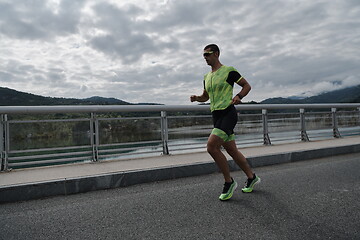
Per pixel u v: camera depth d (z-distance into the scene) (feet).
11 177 12.22
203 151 20.45
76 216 8.41
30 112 14.74
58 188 11.22
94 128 16.80
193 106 20.16
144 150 18.22
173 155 18.45
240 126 22.25
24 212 9.00
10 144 14.58
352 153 20.92
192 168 14.40
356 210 8.43
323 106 27.22
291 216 8.00
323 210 8.46
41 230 7.36
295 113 25.52
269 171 14.76
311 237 6.61
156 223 7.64
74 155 16.17
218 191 10.88
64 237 6.88
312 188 11.00
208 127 21.31
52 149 15.58
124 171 12.85
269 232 6.91
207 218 7.93
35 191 10.83
